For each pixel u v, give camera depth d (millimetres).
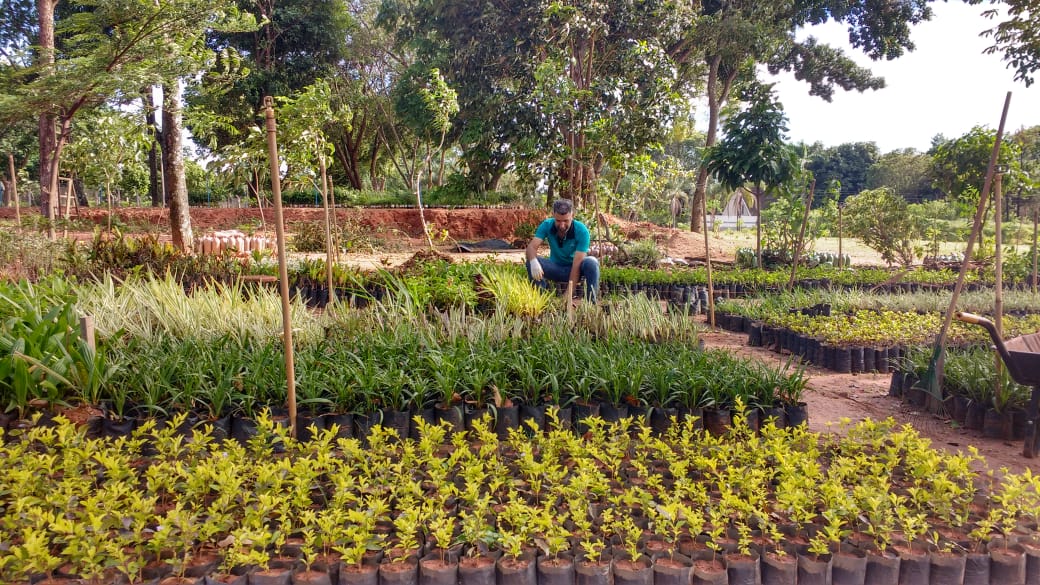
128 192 30969
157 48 13570
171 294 5953
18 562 2508
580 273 8508
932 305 9414
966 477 3445
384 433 3760
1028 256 13109
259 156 16891
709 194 48031
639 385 4586
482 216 25281
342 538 2787
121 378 4402
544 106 15766
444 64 25375
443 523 2857
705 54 27016
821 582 2834
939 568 2875
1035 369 4219
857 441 4113
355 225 20922
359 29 34469
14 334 4465
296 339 5480
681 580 2752
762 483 3426
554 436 3824
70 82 12797
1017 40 13633
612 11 19688
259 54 30375
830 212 17484
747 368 5043
